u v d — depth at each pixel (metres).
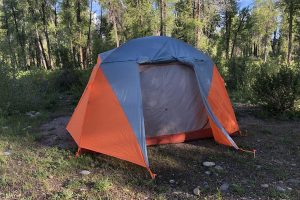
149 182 3.03
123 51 3.89
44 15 22.62
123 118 3.53
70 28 20.95
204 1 17.09
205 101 4.00
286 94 5.38
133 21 18.17
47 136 4.50
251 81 7.71
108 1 18.09
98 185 2.93
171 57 3.96
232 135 4.40
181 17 17.66
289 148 3.97
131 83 3.65
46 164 3.46
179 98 4.09
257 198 2.77
